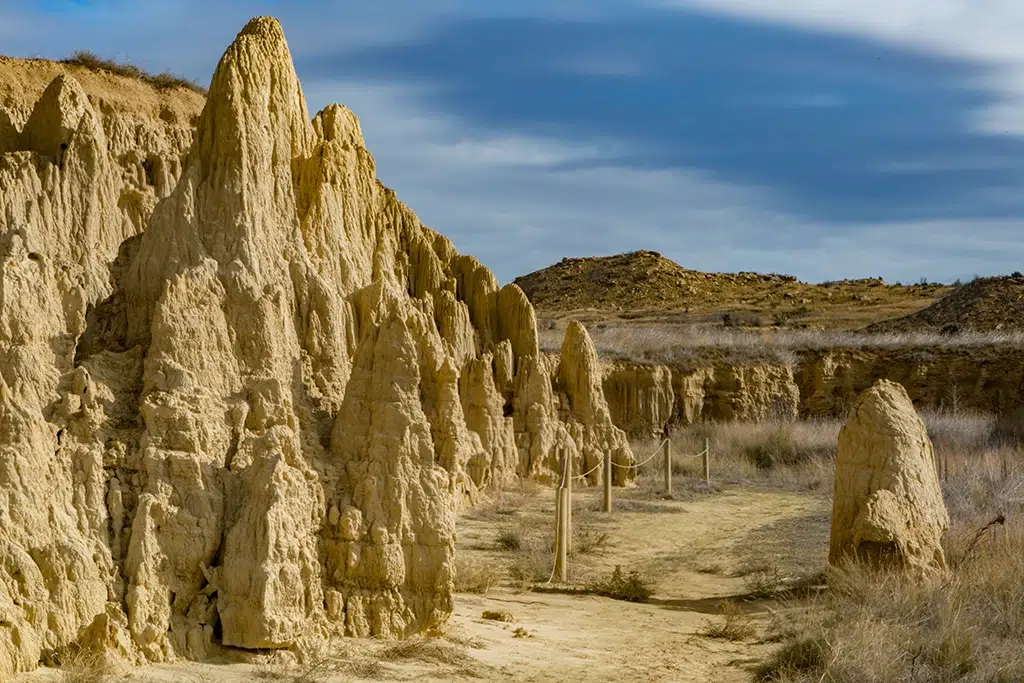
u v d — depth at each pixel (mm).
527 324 34438
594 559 22234
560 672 13258
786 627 16297
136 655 11250
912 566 18375
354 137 28156
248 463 12672
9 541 10828
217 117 15195
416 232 33094
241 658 11734
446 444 25984
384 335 13766
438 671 12398
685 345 49750
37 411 11625
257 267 14492
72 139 18828
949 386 51469
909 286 99062
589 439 34125
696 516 28391
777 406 48438
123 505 12023
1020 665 14320
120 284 14852
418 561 13344
